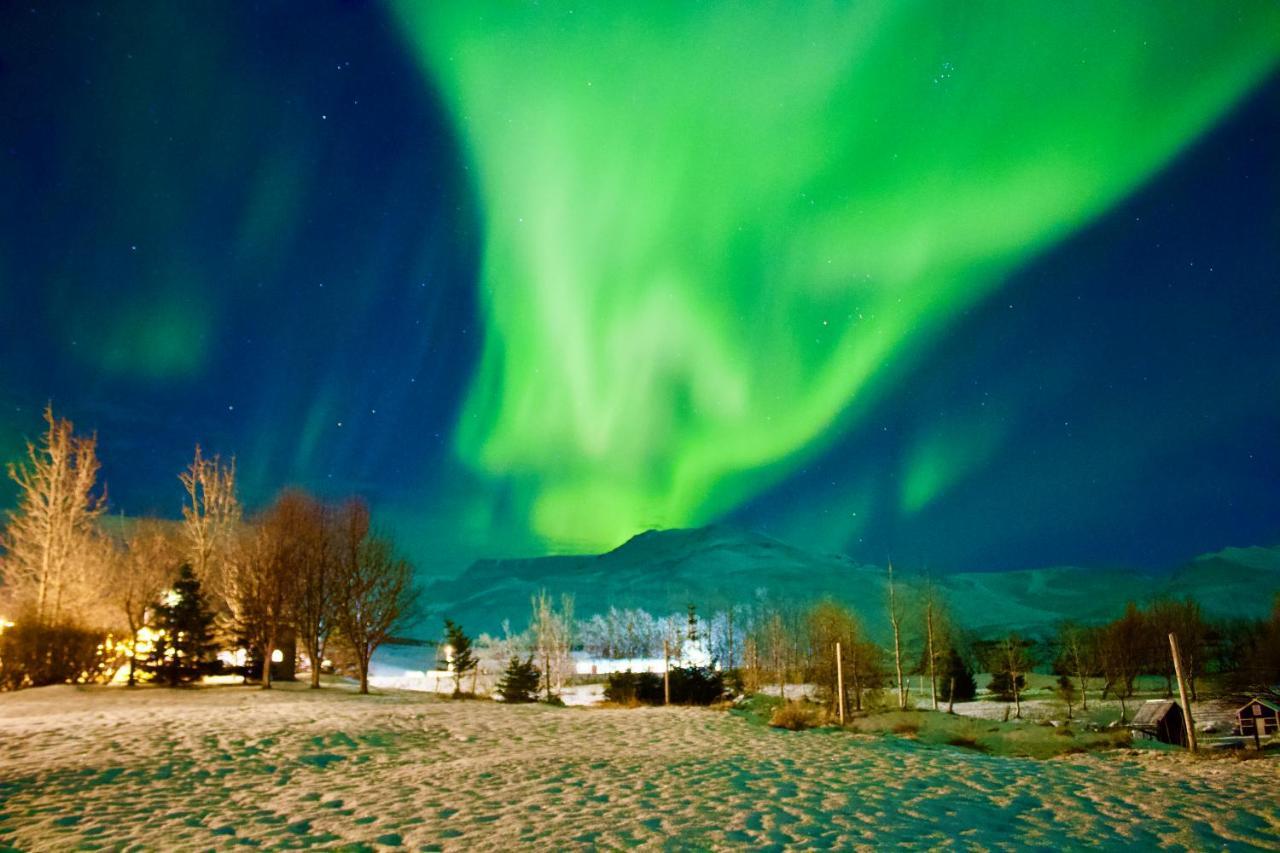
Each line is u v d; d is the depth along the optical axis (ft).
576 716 69.10
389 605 109.81
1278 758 44.24
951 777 39.47
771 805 32.53
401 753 46.62
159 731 51.24
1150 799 33.24
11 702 78.54
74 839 26.68
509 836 27.37
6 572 114.83
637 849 25.75
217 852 25.25
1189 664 188.75
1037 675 231.30
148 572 127.95
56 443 119.24
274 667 123.13
